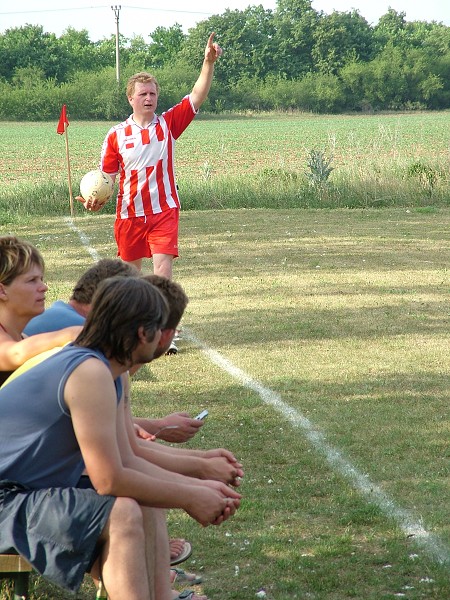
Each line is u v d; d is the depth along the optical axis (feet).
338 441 26.63
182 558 18.01
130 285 14.17
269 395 31.27
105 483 13.93
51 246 66.80
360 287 50.60
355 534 20.59
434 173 94.02
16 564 14.49
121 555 13.73
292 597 17.69
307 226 75.51
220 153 208.03
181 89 401.49
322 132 299.38
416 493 22.89
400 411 29.40
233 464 17.67
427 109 463.83
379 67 451.94
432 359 35.91
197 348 37.91
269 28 499.92
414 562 19.10
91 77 402.93
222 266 57.57
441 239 68.49
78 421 13.83
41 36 501.15
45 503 14.11
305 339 39.27
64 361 14.02
